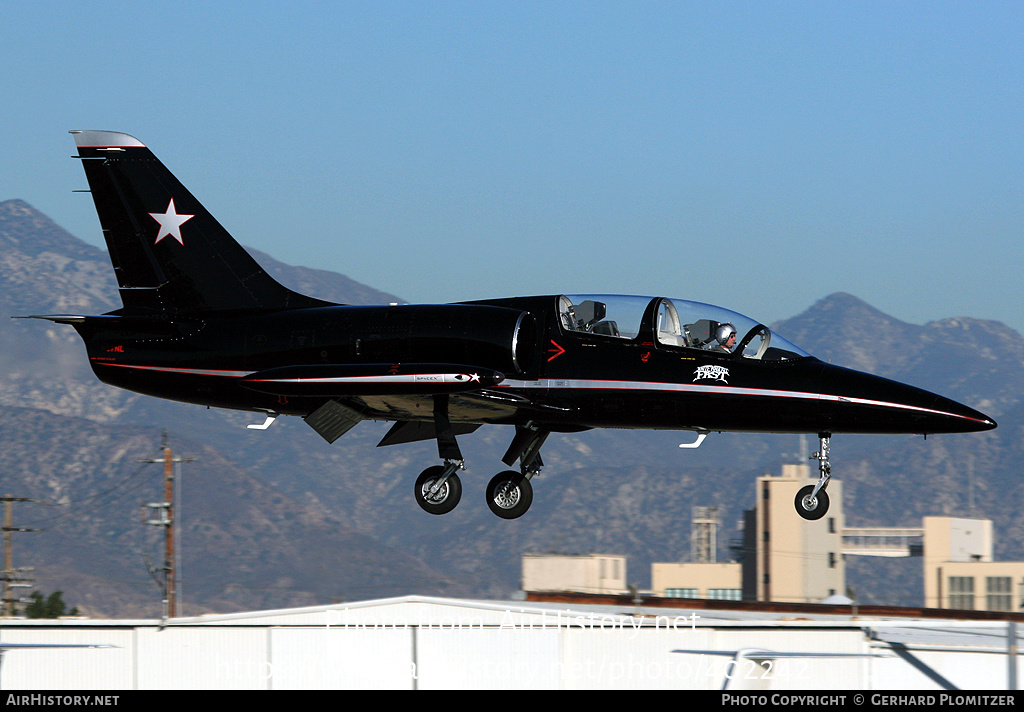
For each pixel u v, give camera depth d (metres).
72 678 102.00
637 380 74.38
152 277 82.31
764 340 74.88
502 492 78.88
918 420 72.06
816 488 74.38
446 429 74.31
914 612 151.38
